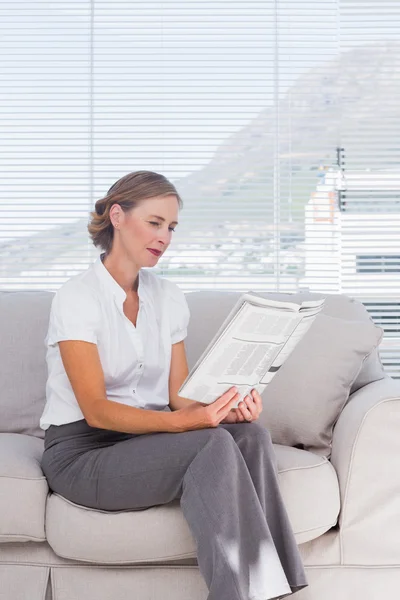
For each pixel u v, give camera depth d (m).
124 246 2.05
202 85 3.16
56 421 2.00
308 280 3.13
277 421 2.29
